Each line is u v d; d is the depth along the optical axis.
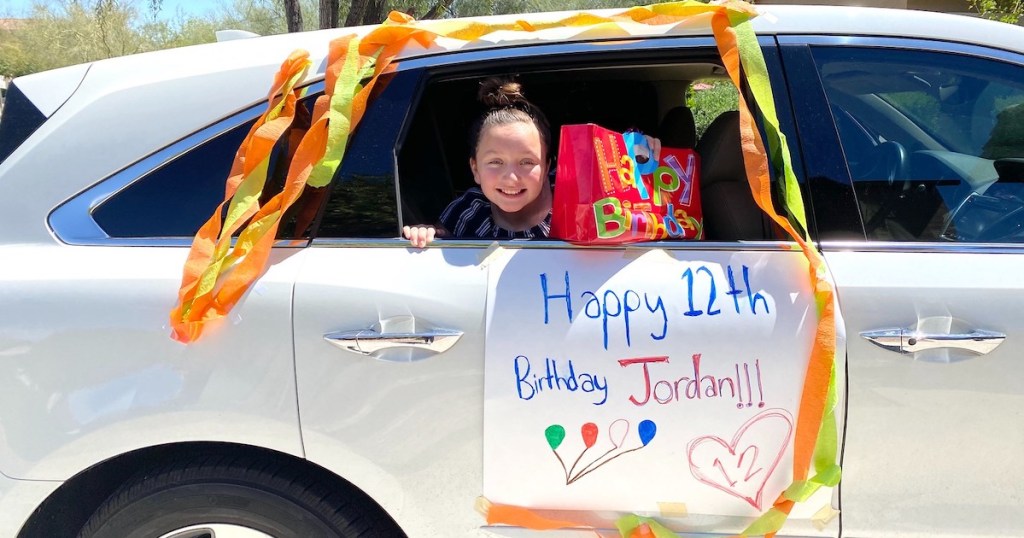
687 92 2.65
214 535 1.76
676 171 1.74
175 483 1.72
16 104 1.80
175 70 1.79
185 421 1.64
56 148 1.74
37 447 1.65
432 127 2.18
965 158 1.84
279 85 1.74
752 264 1.65
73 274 1.66
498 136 1.80
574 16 1.78
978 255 1.68
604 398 1.61
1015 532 1.67
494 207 2.02
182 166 1.74
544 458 1.63
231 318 1.63
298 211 1.71
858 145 1.77
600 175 1.59
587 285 1.63
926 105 1.84
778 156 1.66
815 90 1.73
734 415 1.61
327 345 1.62
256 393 1.63
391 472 1.66
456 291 1.63
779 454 1.62
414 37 1.77
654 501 1.65
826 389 1.55
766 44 1.75
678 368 1.60
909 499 1.65
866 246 1.67
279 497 1.72
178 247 1.70
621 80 2.44
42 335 1.64
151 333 1.64
